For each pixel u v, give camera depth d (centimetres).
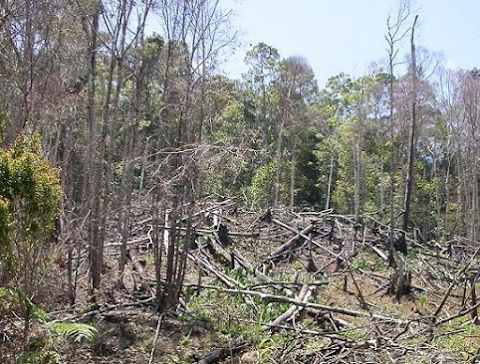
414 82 1969
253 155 1099
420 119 3138
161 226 1059
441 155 3691
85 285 912
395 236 1664
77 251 907
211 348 767
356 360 599
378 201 3303
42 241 555
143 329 791
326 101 4628
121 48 970
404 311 1082
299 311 944
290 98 3281
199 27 1132
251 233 1483
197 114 962
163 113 1309
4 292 541
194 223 1255
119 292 942
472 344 719
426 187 3141
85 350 707
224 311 872
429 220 3147
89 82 960
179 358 735
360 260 1449
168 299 865
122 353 725
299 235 1499
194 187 891
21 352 555
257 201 2016
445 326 823
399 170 3322
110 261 1149
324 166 3578
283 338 759
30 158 540
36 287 602
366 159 3297
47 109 1193
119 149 1439
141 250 1252
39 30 1098
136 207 1025
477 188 3044
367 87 3206
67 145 1383
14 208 534
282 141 3350
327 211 1744
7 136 935
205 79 948
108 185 994
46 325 592
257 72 3350
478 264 1255
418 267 1427
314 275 1277
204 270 1137
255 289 1059
